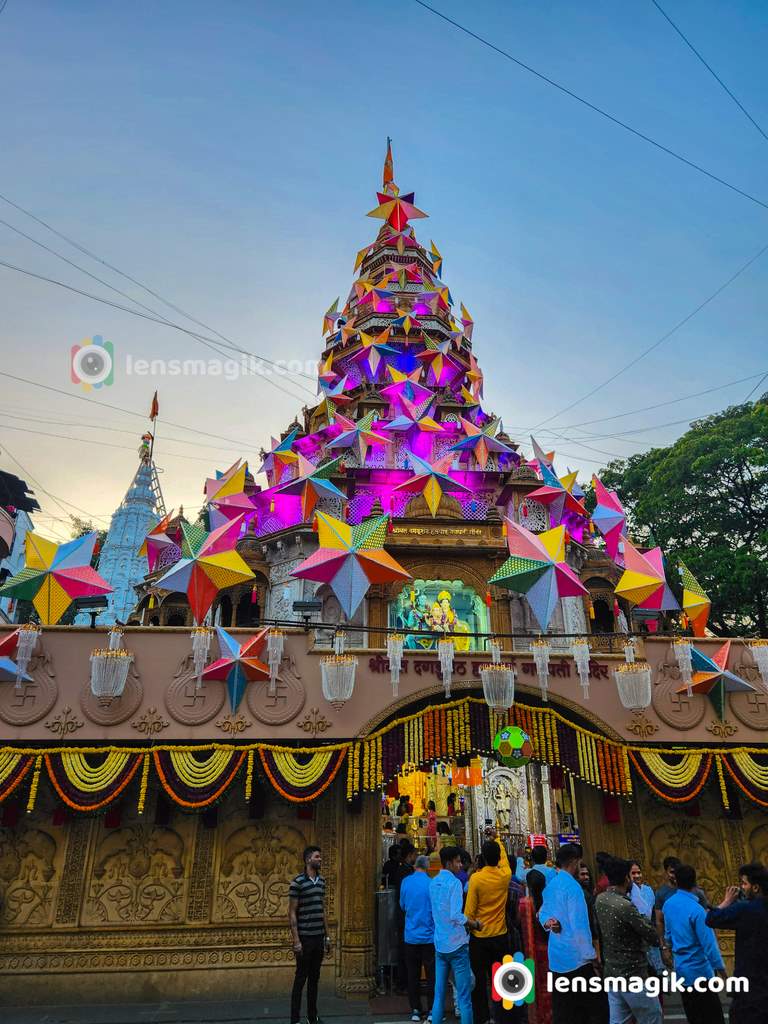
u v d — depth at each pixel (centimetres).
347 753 1200
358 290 3316
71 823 1198
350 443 2400
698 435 3075
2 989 1083
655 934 677
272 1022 971
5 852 1168
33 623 1203
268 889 1188
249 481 2420
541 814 2139
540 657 1244
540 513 2245
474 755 1321
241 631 1279
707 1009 677
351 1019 973
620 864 723
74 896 1150
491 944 803
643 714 1266
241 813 1238
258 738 1181
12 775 1108
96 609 1252
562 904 729
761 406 2838
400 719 1223
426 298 3173
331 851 1221
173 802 1196
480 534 2033
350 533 1469
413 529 2023
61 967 1105
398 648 1223
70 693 1175
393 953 1142
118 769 1134
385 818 1989
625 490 3322
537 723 1252
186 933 1145
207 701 1192
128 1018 998
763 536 2523
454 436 2605
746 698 1293
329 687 1177
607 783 1220
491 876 836
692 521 2895
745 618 2720
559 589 1378
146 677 1199
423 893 978
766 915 597
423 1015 945
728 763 1229
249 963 1136
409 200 3669
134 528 4303
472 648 1955
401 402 2611
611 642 2125
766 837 1298
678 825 1298
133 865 1183
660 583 1445
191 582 1369
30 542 1296
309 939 907
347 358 2938
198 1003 1076
